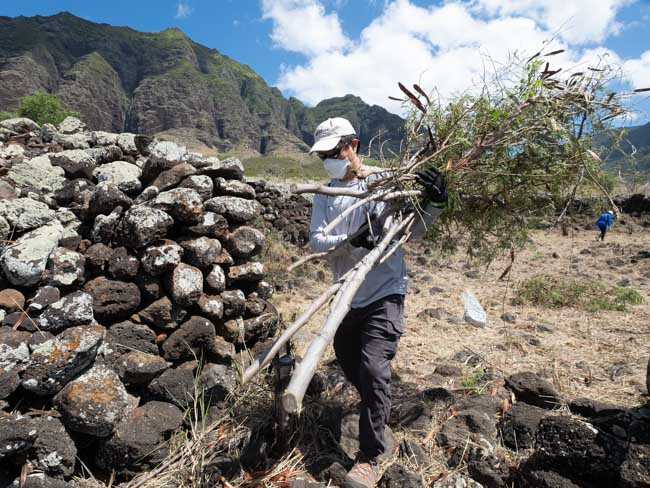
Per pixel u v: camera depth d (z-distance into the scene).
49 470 2.25
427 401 3.31
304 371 1.63
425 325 5.66
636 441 2.08
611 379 3.91
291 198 12.05
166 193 3.12
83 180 3.27
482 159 2.74
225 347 3.24
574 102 2.53
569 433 2.31
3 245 2.56
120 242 2.96
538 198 2.91
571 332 5.47
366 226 2.38
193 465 2.44
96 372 2.50
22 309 2.45
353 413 2.96
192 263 3.12
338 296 1.97
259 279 3.65
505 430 2.87
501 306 6.84
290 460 2.59
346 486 2.28
